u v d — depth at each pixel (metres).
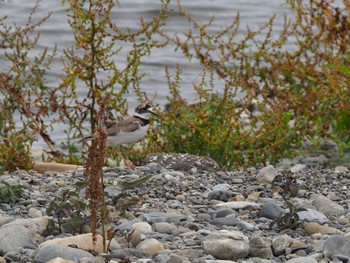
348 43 17.47
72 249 9.38
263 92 17.19
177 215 11.02
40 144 19.97
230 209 11.26
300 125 17.11
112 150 15.75
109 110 16.19
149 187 12.48
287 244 9.83
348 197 12.36
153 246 9.65
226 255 9.49
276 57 18.06
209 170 14.10
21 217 11.13
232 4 36.22
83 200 11.04
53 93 16.39
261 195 12.38
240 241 9.65
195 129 15.99
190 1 36.12
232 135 16.05
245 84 17.27
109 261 9.20
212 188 12.62
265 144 16.48
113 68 16.12
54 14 33.22
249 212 11.41
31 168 15.30
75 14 15.77
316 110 17.16
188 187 12.59
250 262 9.34
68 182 12.88
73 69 16.02
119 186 10.95
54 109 16.31
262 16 34.69
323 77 17.94
